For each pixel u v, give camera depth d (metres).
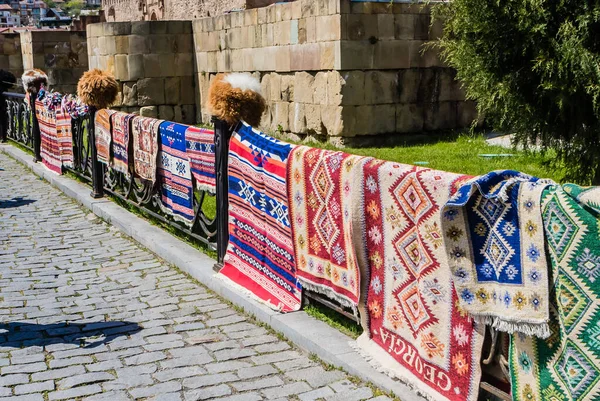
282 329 4.75
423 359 3.73
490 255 3.22
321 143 12.80
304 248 4.73
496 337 3.32
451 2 7.46
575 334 2.91
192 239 6.89
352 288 4.26
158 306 5.46
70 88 21.23
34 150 11.99
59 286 6.02
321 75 12.65
